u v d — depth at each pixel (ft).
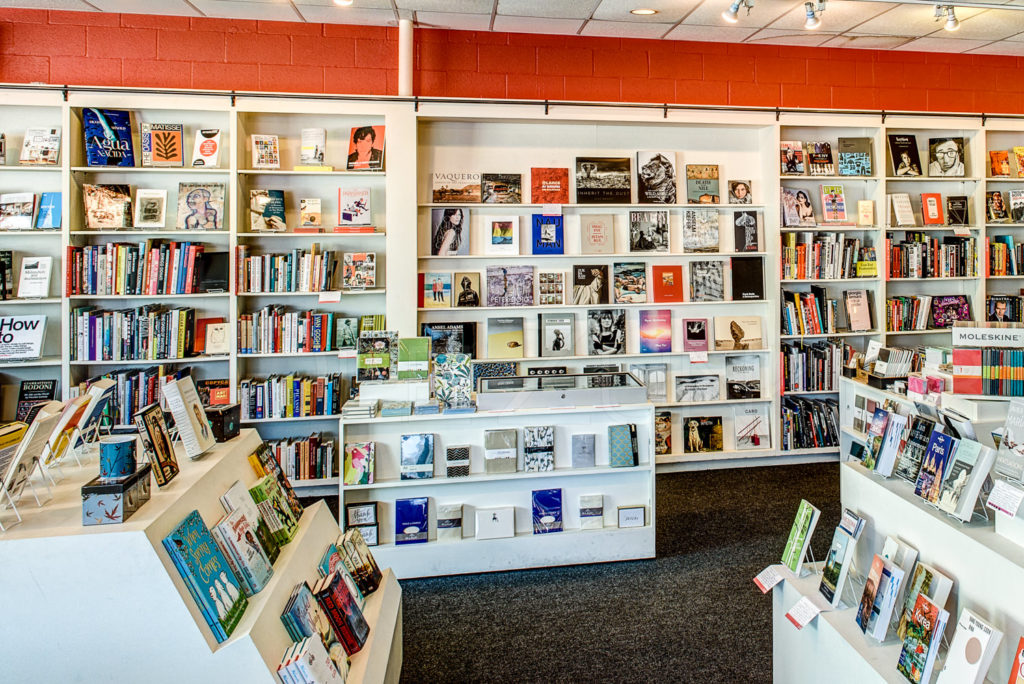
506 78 16.14
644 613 9.64
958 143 17.28
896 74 17.66
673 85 16.75
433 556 10.84
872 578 6.17
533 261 16.49
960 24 15.26
